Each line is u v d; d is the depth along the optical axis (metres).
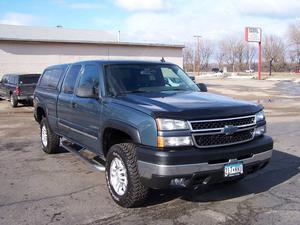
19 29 31.62
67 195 5.82
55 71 8.12
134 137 4.95
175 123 4.70
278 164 7.48
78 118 6.59
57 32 32.59
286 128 12.02
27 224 4.79
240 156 4.96
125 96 5.68
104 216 5.02
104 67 6.19
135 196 5.02
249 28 57.34
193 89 6.51
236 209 5.20
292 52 99.06
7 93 21.16
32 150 8.98
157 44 30.95
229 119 4.92
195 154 4.66
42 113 8.86
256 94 28.73
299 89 34.22
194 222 4.79
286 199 5.56
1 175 6.90
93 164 6.19
